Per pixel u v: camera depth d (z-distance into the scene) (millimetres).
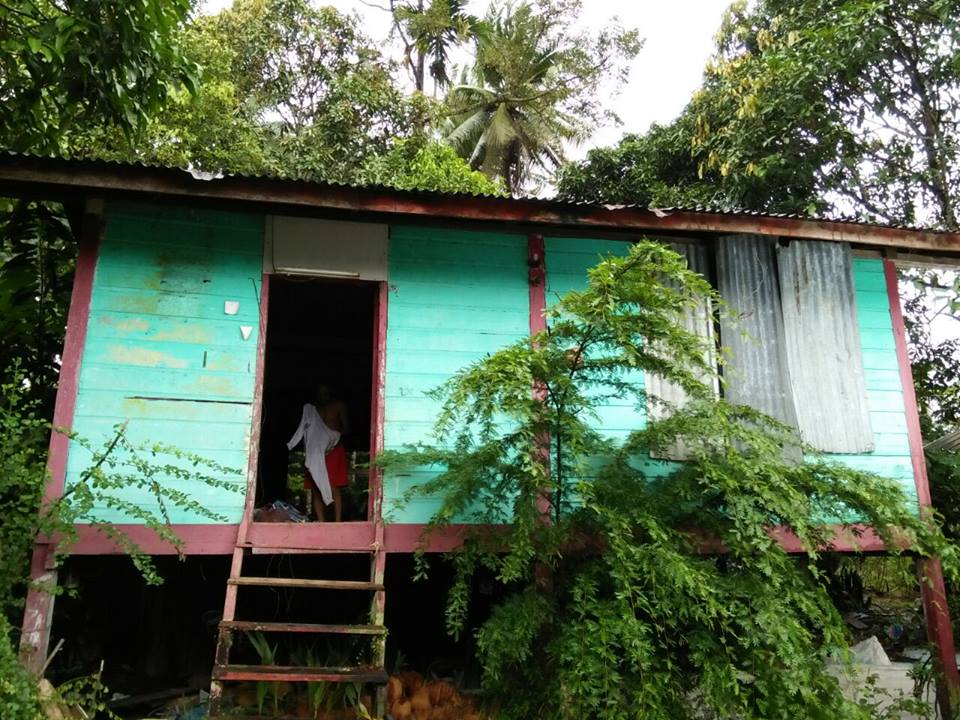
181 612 6457
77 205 5699
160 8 5617
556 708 4512
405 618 7156
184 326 5555
